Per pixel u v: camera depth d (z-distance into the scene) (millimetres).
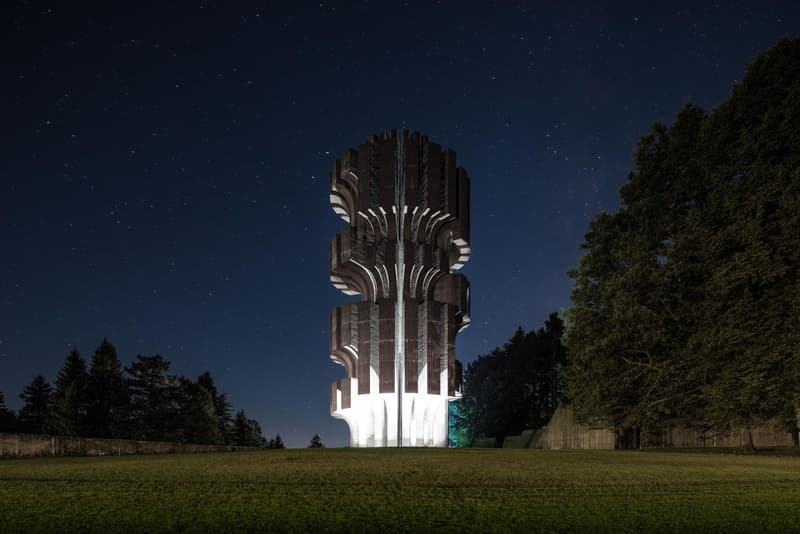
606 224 35812
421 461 16984
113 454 28219
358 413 59750
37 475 11906
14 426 76625
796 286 24953
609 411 33062
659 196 32812
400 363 57500
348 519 6875
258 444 110938
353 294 68688
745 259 25891
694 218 29047
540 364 74250
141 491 9172
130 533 6125
